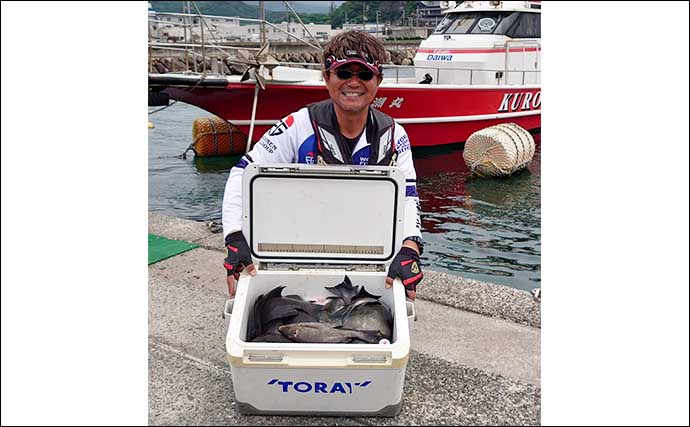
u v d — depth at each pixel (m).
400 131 2.68
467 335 3.03
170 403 2.46
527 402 2.48
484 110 11.03
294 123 2.60
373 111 2.65
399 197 2.52
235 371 2.19
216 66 8.52
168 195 8.75
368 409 2.30
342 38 2.43
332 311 2.56
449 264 6.11
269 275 2.62
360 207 2.54
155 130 13.96
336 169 2.48
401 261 2.54
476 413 2.41
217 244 4.30
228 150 11.22
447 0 12.32
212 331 3.07
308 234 2.58
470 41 11.21
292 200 2.54
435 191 8.93
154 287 3.59
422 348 2.89
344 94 2.42
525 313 3.21
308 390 2.24
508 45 11.22
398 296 2.45
